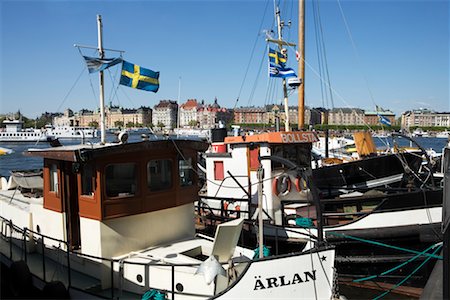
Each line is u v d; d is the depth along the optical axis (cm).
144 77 1052
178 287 802
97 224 855
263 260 738
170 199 959
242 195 1455
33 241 1054
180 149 970
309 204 1313
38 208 1038
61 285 788
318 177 1642
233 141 1497
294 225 1219
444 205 743
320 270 783
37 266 960
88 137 8300
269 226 1240
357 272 1202
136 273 847
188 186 1015
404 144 8025
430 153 3697
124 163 877
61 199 933
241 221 819
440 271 872
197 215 1476
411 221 1205
